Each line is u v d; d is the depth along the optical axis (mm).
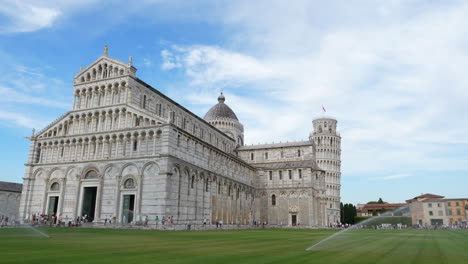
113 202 66750
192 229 64625
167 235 42312
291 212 108438
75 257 19281
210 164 84000
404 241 38094
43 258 18719
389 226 122438
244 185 103938
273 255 21609
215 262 18172
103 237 35750
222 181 88562
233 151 124125
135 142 68812
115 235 39469
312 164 113500
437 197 168625
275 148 121312
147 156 65500
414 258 21484
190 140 74750
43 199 73312
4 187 99375
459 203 151625
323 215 114688
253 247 27281
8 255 19844
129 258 19203
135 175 66125
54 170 74250
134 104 72000
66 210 70375
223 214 88000
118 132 70188
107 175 68875
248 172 110250
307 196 107562
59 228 53906
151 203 63469
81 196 69938
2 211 97500
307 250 25188
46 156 76875
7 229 48469
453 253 25016
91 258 18953
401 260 20328
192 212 72125
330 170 168000
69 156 74125
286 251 24234
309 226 104750
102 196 68062
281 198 111000
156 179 64125
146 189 64688
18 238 32938
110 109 72250
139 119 70000
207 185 80312
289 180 111312
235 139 129000
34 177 76125
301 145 118438
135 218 63594
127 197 66438
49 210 72562
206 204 78750
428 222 154250
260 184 114750
